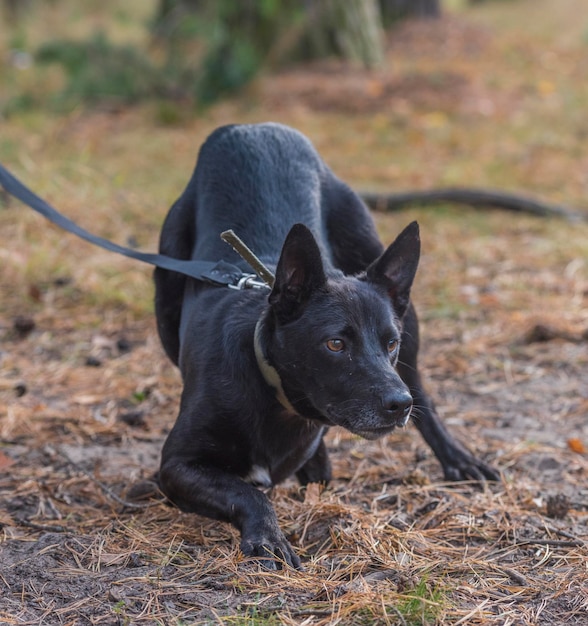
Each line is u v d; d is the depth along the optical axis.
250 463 4.25
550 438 5.55
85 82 14.47
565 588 3.78
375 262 4.20
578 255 8.79
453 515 4.48
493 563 3.99
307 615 3.52
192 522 4.39
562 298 7.80
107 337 7.05
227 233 4.09
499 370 6.57
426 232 9.42
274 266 4.59
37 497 4.68
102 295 7.63
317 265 3.96
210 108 14.16
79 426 5.58
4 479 4.89
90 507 4.60
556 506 4.50
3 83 15.57
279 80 15.24
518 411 5.95
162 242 5.12
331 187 5.20
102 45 14.61
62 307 7.55
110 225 9.05
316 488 4.61
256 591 3.68
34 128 12.89
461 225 9.68
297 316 4.00
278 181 4.95
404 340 4.91
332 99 14.45
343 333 3.91
